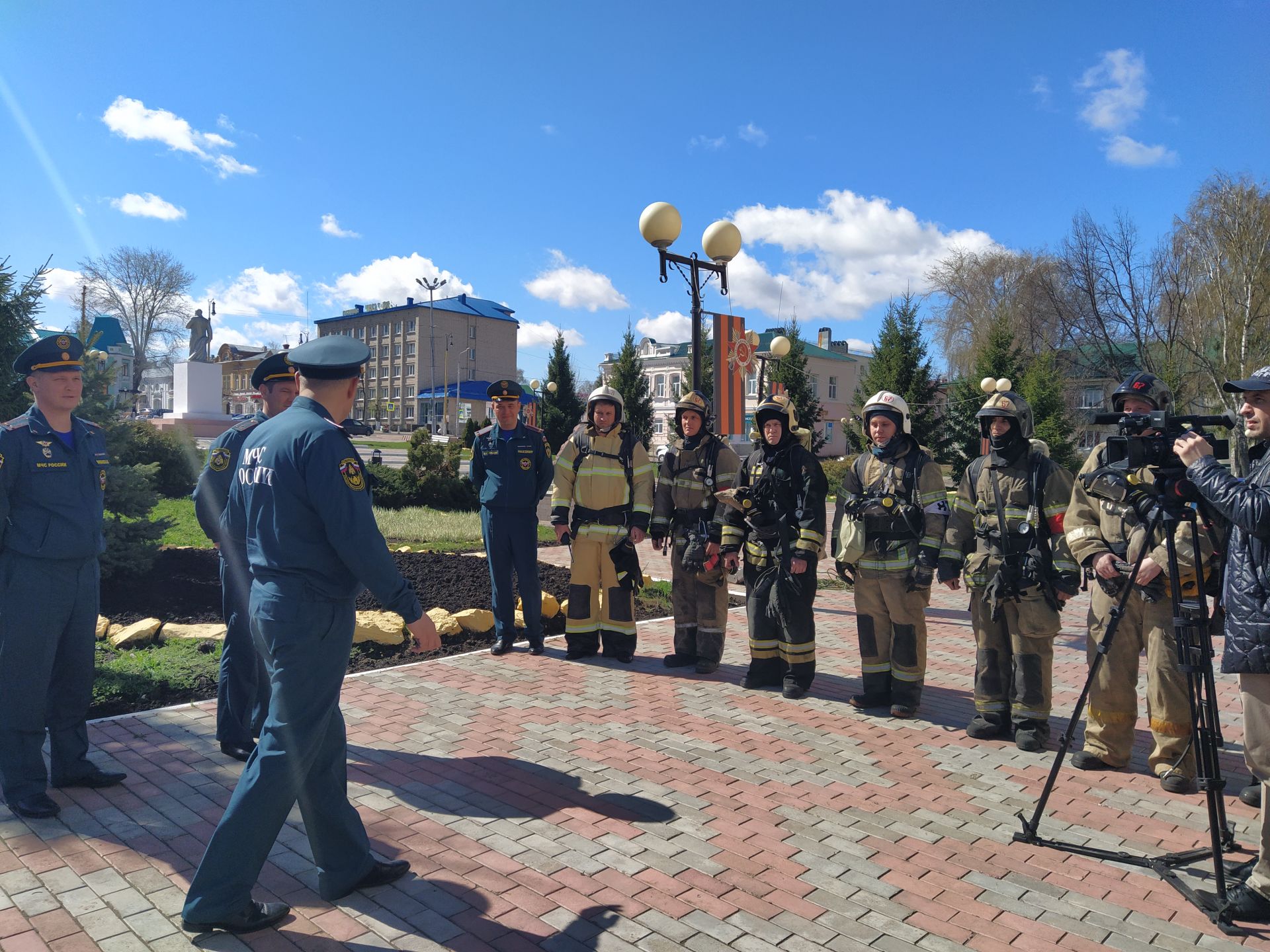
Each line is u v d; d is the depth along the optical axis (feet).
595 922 10.07
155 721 16.89
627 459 22.85
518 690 19.93
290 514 9.70
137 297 198.59
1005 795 14.37
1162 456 11.48
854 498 18.89
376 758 15.35
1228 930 10.05
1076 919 10.38
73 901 10.23
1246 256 105.09
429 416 272.51
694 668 22.39
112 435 27.12
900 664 18.47
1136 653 15.46
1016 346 132.98
